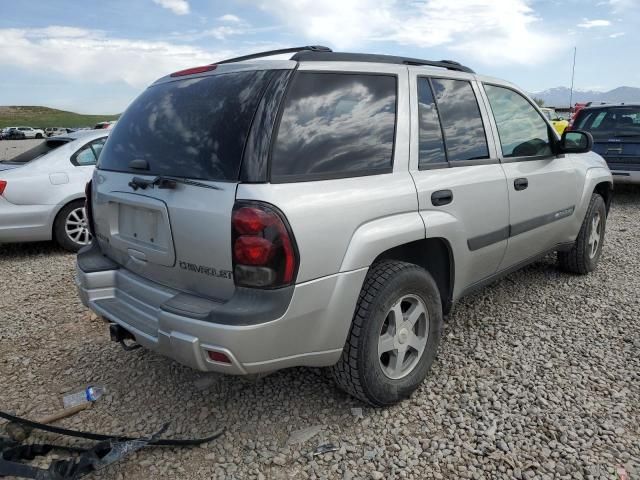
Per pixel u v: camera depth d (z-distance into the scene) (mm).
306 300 2445
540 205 4109
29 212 6188
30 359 3703
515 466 2523
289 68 2604
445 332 3920
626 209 8609
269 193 2340
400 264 2895
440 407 3004
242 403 3088
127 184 2879
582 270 5055
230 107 2564
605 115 9281
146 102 3109
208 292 2531
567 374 3305
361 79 2881
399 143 2963
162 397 3184
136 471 2553
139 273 2924
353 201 2613
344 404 3049
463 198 3270
